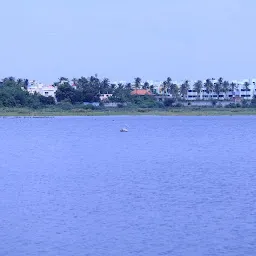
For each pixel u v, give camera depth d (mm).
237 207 85312
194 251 64250
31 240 68125
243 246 65812
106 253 63625
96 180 112500
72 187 103812
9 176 119062
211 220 77312
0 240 68375
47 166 137125
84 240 68250
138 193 97125
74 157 159625
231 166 135875
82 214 81125
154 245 66375
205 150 182500
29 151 179750
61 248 65375
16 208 85188
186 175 119375
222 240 68188
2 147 196125
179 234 70750
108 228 73562
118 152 175375
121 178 115125
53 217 79438
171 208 84938
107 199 91938
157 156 162250
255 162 144750
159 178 114812
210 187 103062
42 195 95625
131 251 64375
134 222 76562
